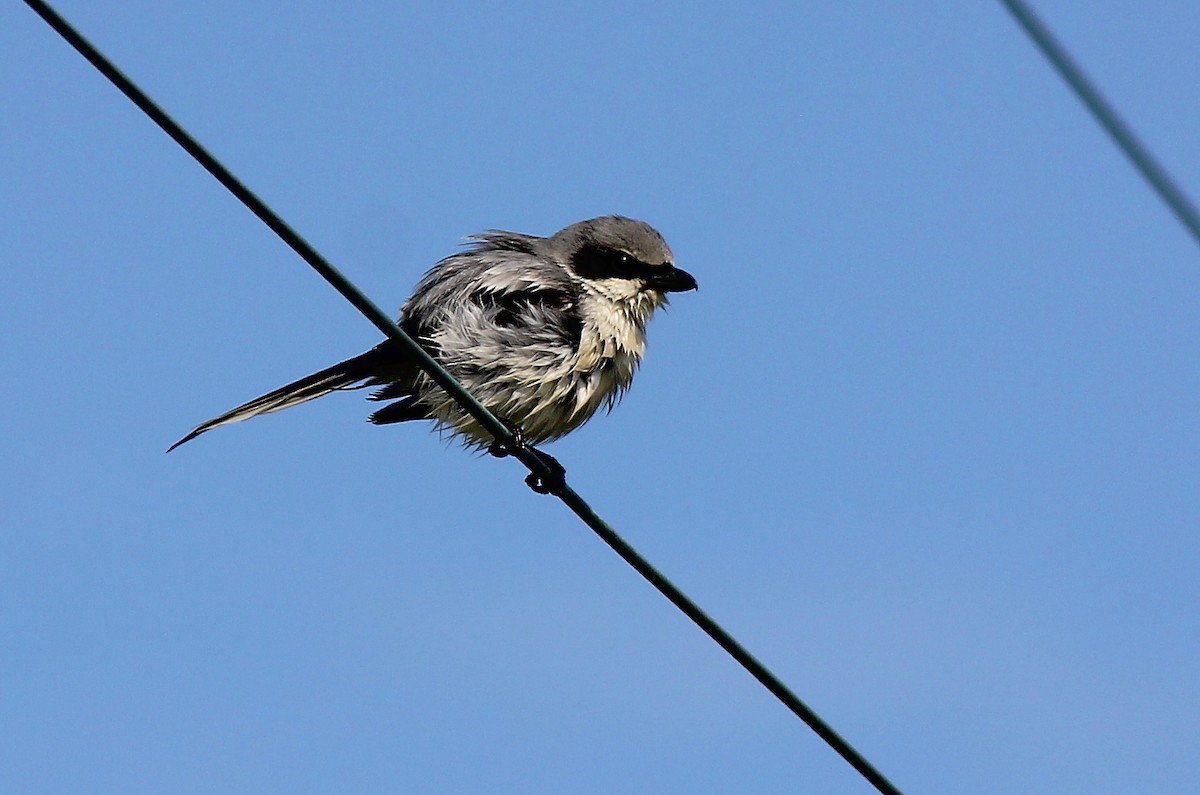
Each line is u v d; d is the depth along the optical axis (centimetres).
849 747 892
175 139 735
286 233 805
